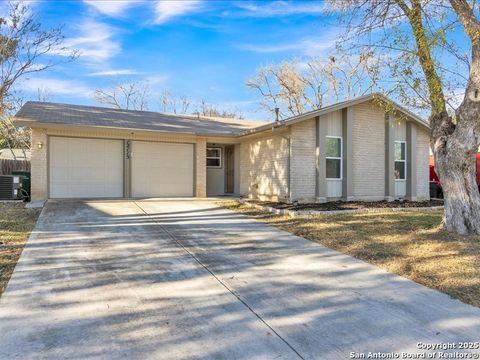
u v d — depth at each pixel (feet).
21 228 26.84
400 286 16.76
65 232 26.13
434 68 26.89
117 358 10.32
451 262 19.70
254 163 49.34
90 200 42.06
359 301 14.93
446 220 26.45
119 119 47.83
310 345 11.28
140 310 13.65
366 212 37.22
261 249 23.12
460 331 12.34
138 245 23.21
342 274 18.45
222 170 56.49
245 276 17.88
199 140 48.91
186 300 14.71
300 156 42.39
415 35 26.81
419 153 48.73
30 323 12.39
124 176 45.19
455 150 25.36
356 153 44.65
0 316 12.87
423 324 12.85
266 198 46.55
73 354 10.48
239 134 47.98
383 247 23.20
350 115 43.98
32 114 42.57
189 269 18.71
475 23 23.80
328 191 43.83
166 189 47.55
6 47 52.70
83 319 12.78
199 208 39.22
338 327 12.53
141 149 46.19
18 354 10.43
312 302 14.76
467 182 25.66
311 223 30.94
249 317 13.24
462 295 15.55
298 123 42.24
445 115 26.89
